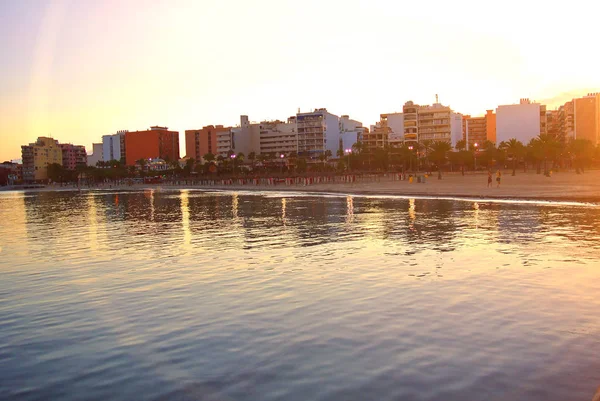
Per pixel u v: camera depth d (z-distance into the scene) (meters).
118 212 41.97
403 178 117.69
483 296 10.98
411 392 6.42
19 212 45.88
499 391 6.40
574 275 12.94
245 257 17.06
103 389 6.80
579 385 6.52
